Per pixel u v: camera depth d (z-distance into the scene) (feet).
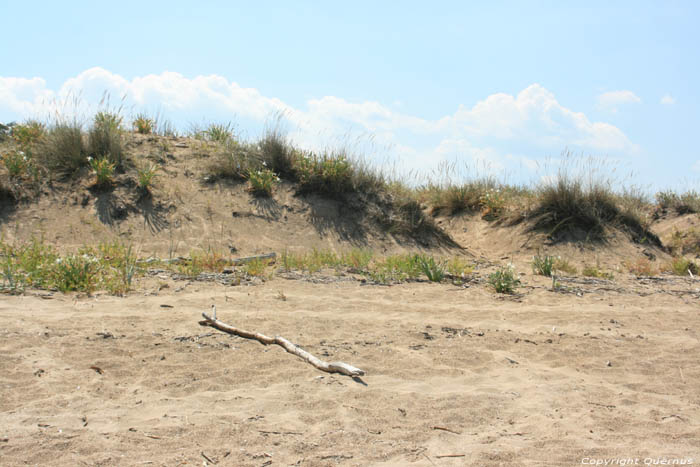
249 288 22.91
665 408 12.07
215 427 10.19
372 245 36.99
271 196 39.19
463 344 16.67
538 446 9.87
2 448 8.94
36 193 33.76
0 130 41.14
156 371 13.20
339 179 40.40
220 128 46.52
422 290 24.81
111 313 17.97
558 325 19.52
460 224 44.47
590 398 12.57
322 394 12.14
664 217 51.98
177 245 32.50
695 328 19.60
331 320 18.61
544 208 42.11
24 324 15.96
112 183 35.60
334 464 9.00
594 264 36.37
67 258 22.13
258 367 13.83
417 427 10.61
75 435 9.58
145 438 9.64
